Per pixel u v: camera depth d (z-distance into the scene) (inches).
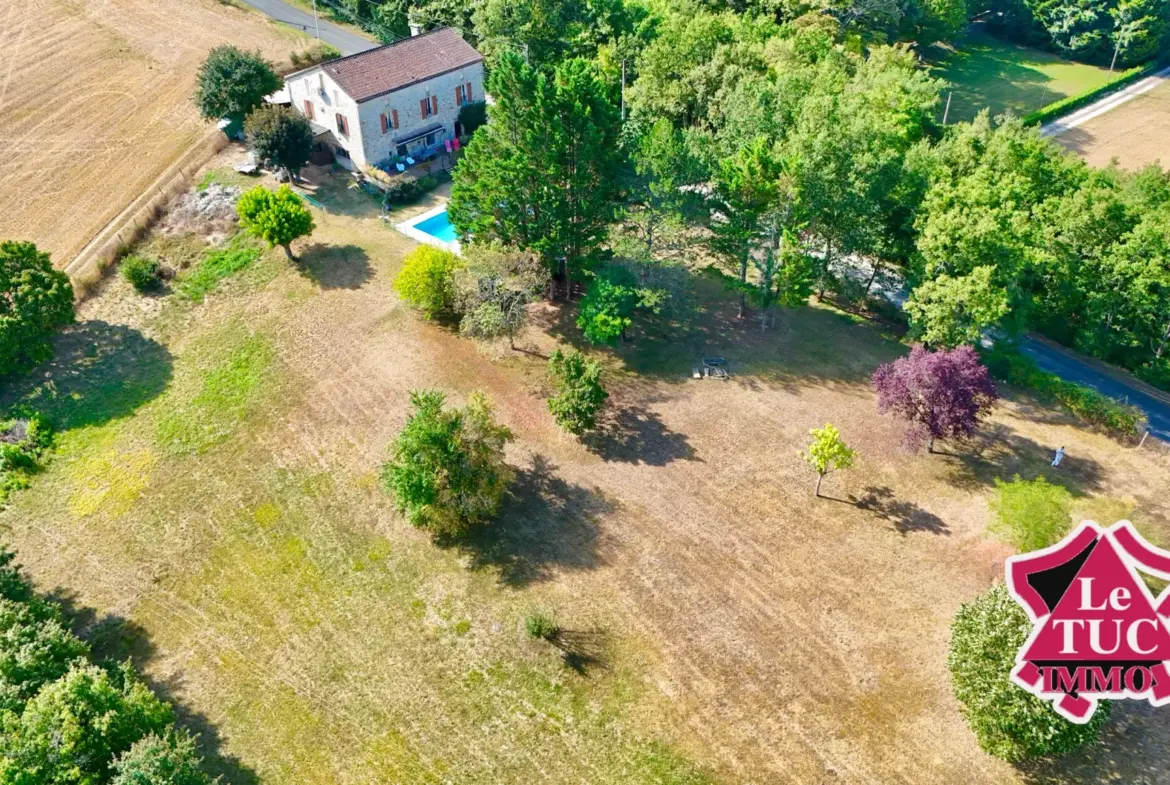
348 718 1233.4
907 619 1363.2
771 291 1966.0
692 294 2160.4
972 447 1695.4
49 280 1831.9
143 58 3213.6
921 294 1779.0
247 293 2100.1
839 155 1889.8
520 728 1219.9
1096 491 1590.8
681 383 1859.0
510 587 1419.8
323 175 2576.3
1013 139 2073.1
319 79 2474.2
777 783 1152.2
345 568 1454.2
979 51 4089.6
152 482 1609.3
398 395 1809.8
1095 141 3260.3
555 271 2021.4
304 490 1594.5
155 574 1441.9
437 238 2317.9
